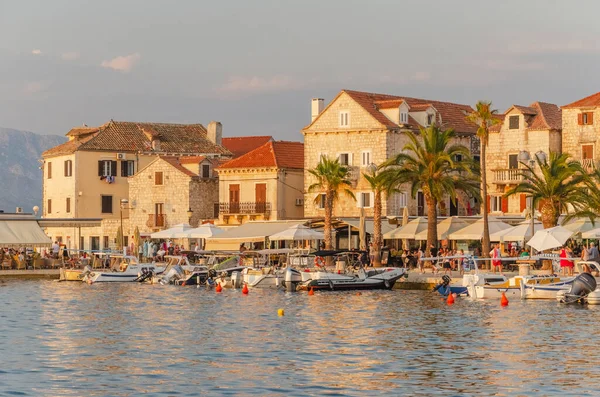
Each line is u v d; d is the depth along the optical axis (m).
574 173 117.06
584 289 91.00
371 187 134.88
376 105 147.12
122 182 178.00
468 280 97.81
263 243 144.62
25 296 109.12
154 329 78.12
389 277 110.06
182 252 129.75
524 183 114.69
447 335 72.50
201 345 69.25
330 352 65.75
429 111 148.50
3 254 145.62
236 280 117.19
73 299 105.00
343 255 116.44
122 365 61.34
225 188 156.50
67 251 151.75
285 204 152.62
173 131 185.88
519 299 95.94
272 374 58.12
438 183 123.06
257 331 76.25
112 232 169.38
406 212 128.88
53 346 69.25
